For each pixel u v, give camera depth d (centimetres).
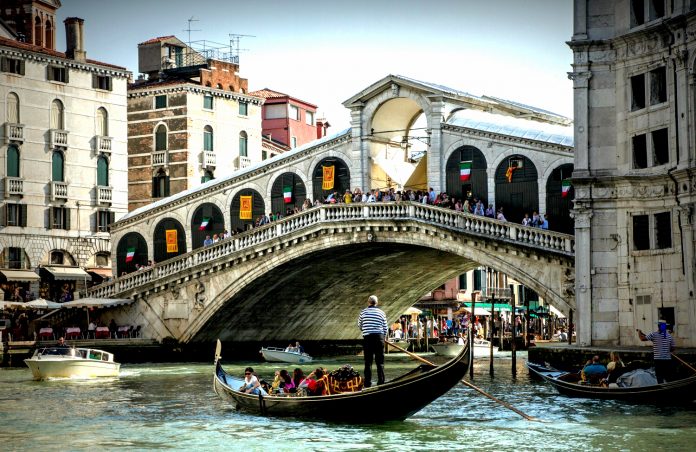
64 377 4091
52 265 5794
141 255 5819
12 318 5388
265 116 8025
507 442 2400
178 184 6581
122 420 2827
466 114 4919
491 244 4353
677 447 2316
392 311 6519
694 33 3397
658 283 3559
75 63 5909
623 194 3662
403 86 4975
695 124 3416
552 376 3353
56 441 2492
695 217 3406
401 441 2412
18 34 6194
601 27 3750
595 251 3706
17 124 5669
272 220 5288
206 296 5206
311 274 5347
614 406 2920
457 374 2486
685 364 2870
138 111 6706
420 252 5181
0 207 5622
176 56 7144
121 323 5431
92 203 5972
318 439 2441
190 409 3048
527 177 4650
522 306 8044
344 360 5591
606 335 3684
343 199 5159
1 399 3359
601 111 3738
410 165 5547
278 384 2920
